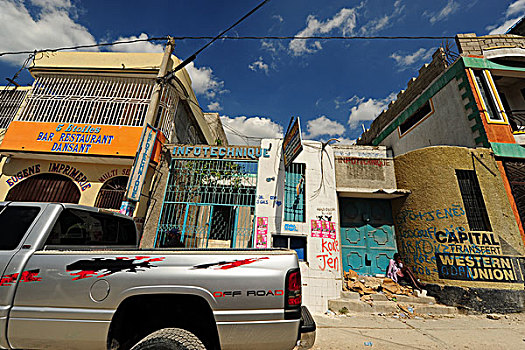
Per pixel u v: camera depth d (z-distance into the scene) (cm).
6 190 912
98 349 206
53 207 267
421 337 440
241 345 203
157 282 212
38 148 888
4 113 1018
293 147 707
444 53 966
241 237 762
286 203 791
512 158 719
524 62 853
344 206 864
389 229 835
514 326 502
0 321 213
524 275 608
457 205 674
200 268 218
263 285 215
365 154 1079
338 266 709
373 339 429
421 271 702
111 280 215
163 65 982
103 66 1030
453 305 613
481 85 822
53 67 1007
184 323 237
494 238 636
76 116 952
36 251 235
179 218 796
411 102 1088
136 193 718
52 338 209
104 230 346
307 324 226
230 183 815
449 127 872
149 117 885
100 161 920
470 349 385
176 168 843
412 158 805
